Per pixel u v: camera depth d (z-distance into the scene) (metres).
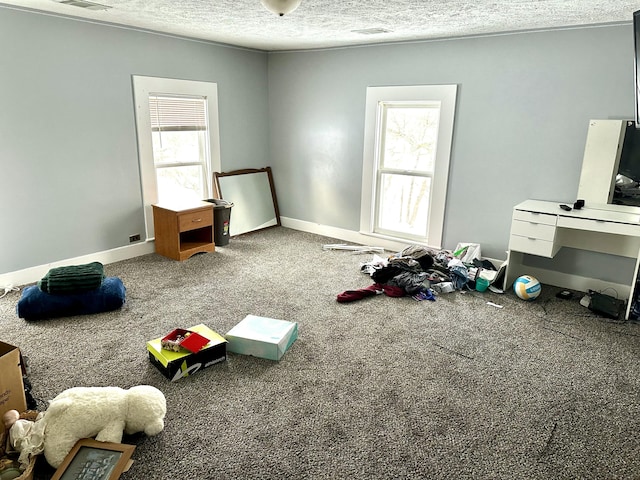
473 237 4.34
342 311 3.35
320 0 2.74
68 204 3.91
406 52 4.36
